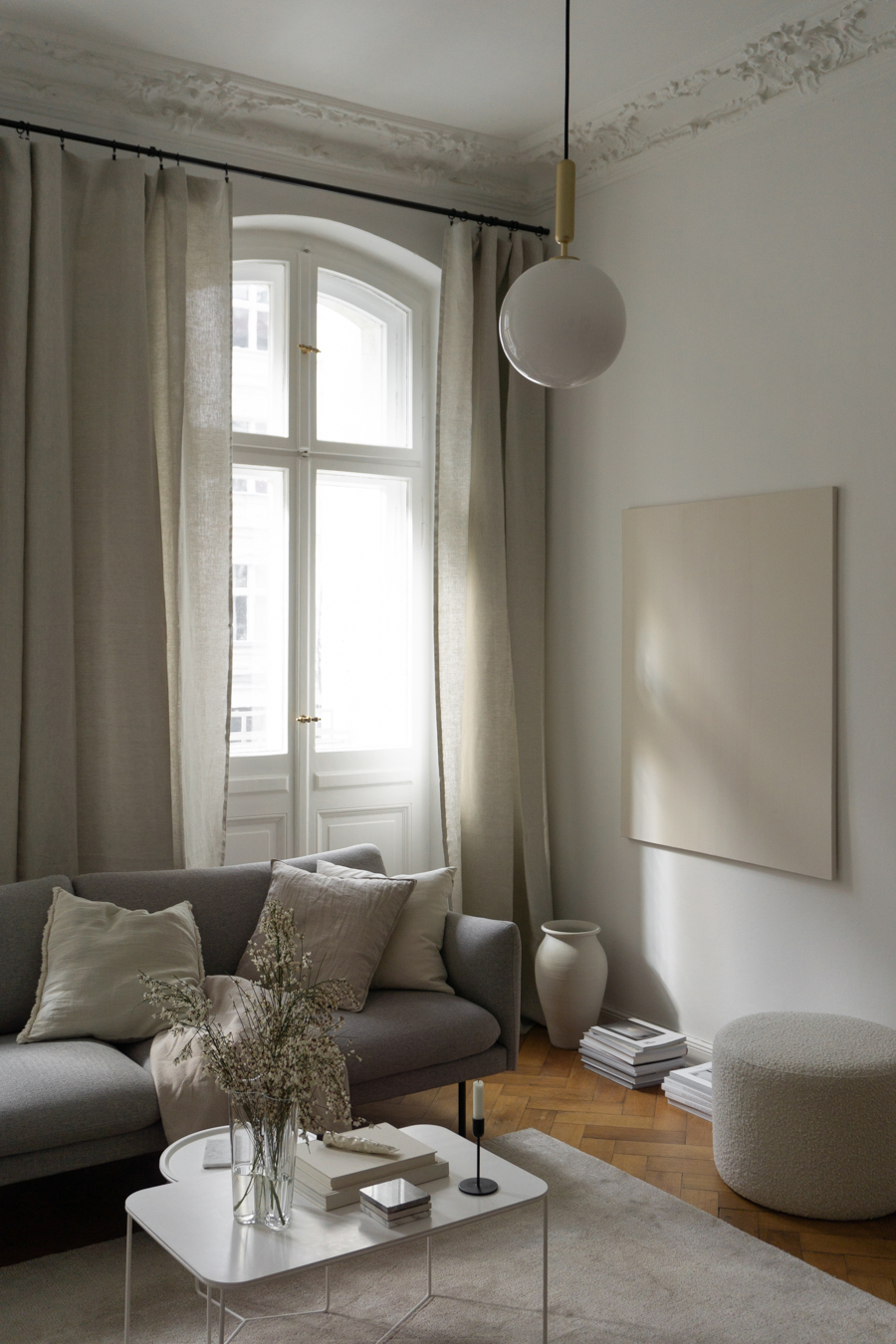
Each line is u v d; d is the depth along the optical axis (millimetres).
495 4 3484
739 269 3963
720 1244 2877
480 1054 3424
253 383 4621
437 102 4180
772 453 3842
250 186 4328
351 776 4812
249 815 4555
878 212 3486
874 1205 3000
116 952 3189
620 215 4488
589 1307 2592
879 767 3480
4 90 3797
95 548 3852
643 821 4348
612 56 3807
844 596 3584
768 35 3574
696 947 4156
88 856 3857
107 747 3861
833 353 3627
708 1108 3703
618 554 4516
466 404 4715
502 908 4707
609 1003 4578
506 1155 3418
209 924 3537
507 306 2438
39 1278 2711
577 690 4750
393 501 4977
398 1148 2379
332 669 4816
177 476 3971
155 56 3812
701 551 4074
